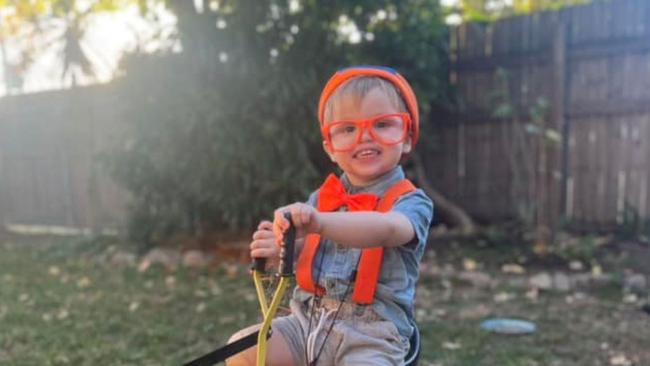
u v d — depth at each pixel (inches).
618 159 212.7
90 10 271.1
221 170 211.0
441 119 251.9
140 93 222.8
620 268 181.3
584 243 198.8
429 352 122.6
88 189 278.8
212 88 213.6
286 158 207.3
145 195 232.1
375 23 222.5
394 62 222.4
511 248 209.0
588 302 157.3
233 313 152.9
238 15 214.2
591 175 218.8
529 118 229.9
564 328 137.3
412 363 59.7
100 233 275.4
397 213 53.8
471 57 242.7
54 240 286.8
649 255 191.8
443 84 240.2
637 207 209.8
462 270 187.0
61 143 319.0
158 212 232.2
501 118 236.5
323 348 56.2
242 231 227.8
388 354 54.7
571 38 218.8
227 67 214.5
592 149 218.1
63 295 176.9
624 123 210.7
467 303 159.2
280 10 217.6
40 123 327.3
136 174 227.1
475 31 241.0
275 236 53.4
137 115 223.8
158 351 126.3
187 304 163.0
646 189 207.8
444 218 250.4
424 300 162.1
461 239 225.1
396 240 52.7
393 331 55.5
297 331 59.3
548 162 222.4
